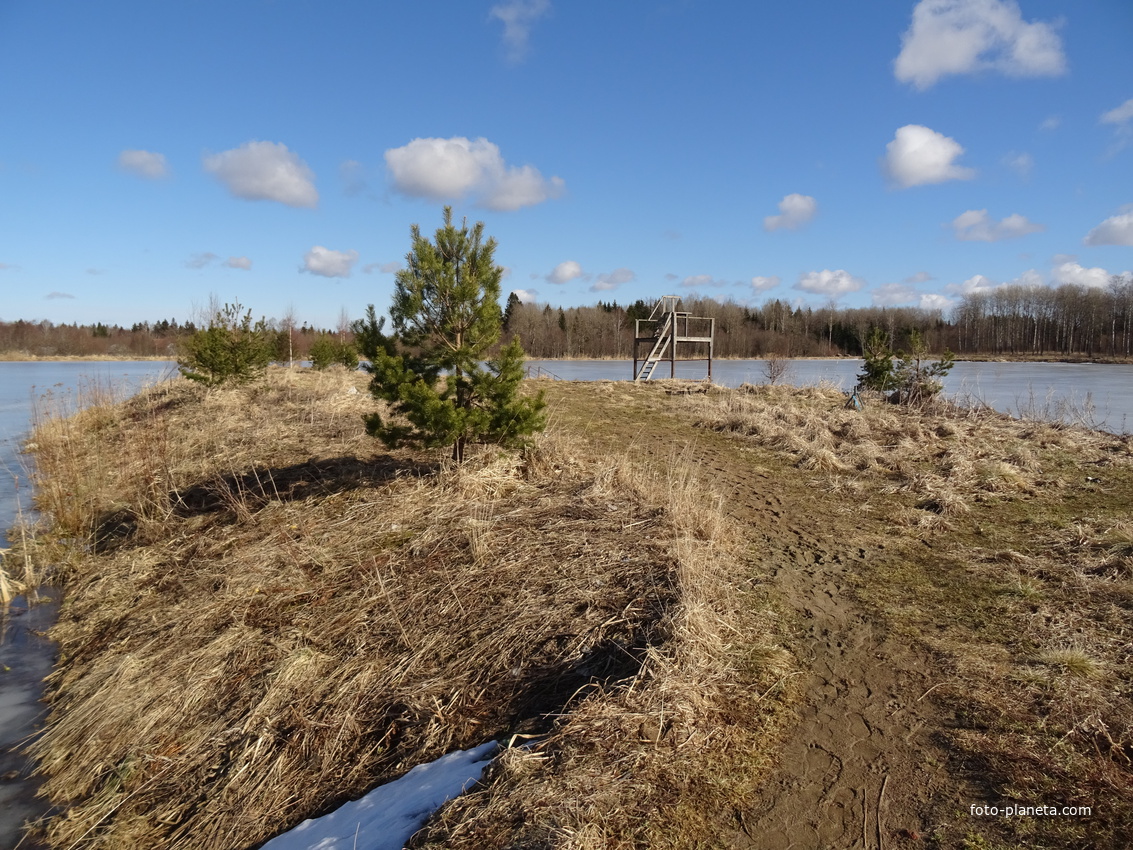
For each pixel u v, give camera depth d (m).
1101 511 7.54
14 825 4.14
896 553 6.50
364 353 7.39
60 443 12.10
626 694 3.88
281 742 4.35
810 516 7.71
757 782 3.37
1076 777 3.28
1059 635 4.70
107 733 4.75
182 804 4.12
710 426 13.09
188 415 14.07
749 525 7.34
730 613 5.07
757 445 11.52
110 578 7.16
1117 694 3.95
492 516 6.81
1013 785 3.27
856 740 3.69
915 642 4.73
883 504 8.14
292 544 6.65
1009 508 7.82
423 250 7.12
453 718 4.24
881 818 3.12
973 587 5.64
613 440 11.55
